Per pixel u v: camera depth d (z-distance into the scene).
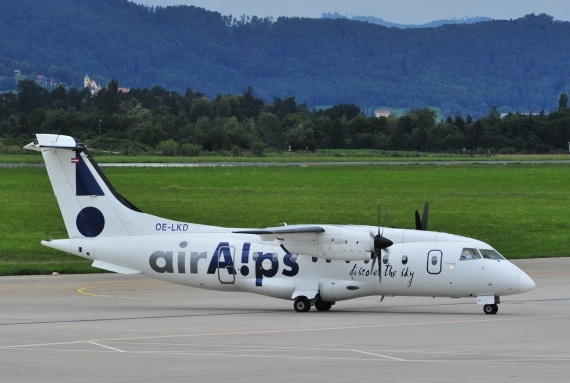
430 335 68.75
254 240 91.75
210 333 69.88
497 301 86.00
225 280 91.06
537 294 102.88
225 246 91.56
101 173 95.38
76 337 67.38
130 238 94.12
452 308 91.25
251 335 68.62
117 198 95.25
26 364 54.81
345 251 85.94
